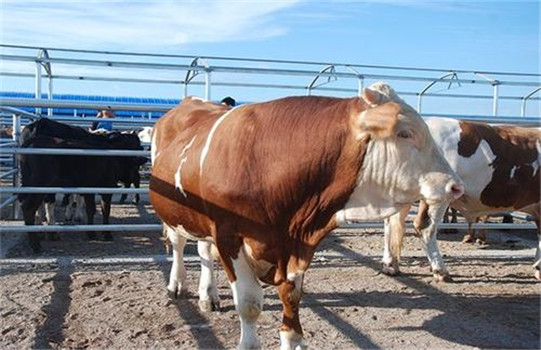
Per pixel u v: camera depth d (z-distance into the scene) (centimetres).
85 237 855
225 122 376
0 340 436
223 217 360
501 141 643
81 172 827
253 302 362
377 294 583
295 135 343
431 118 655
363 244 836
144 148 1184
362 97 334
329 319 503
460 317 518
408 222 962
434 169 328
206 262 512
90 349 425
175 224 430
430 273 675
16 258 693
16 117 939
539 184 653
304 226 349
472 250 819
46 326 468
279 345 438
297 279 358
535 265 665
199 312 510
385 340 457
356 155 329
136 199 1258
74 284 591
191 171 383
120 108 673
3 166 1316
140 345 435
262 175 346
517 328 493
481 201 649
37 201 738
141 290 575
